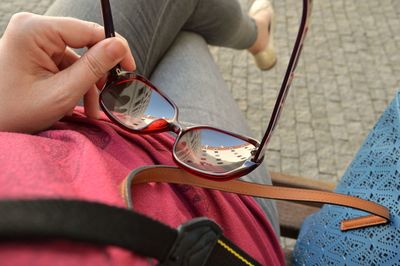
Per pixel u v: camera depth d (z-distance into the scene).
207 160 0.51
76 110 0.57
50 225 0.21
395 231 0.53
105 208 0.24
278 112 0.47
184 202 0.52
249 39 1.39
